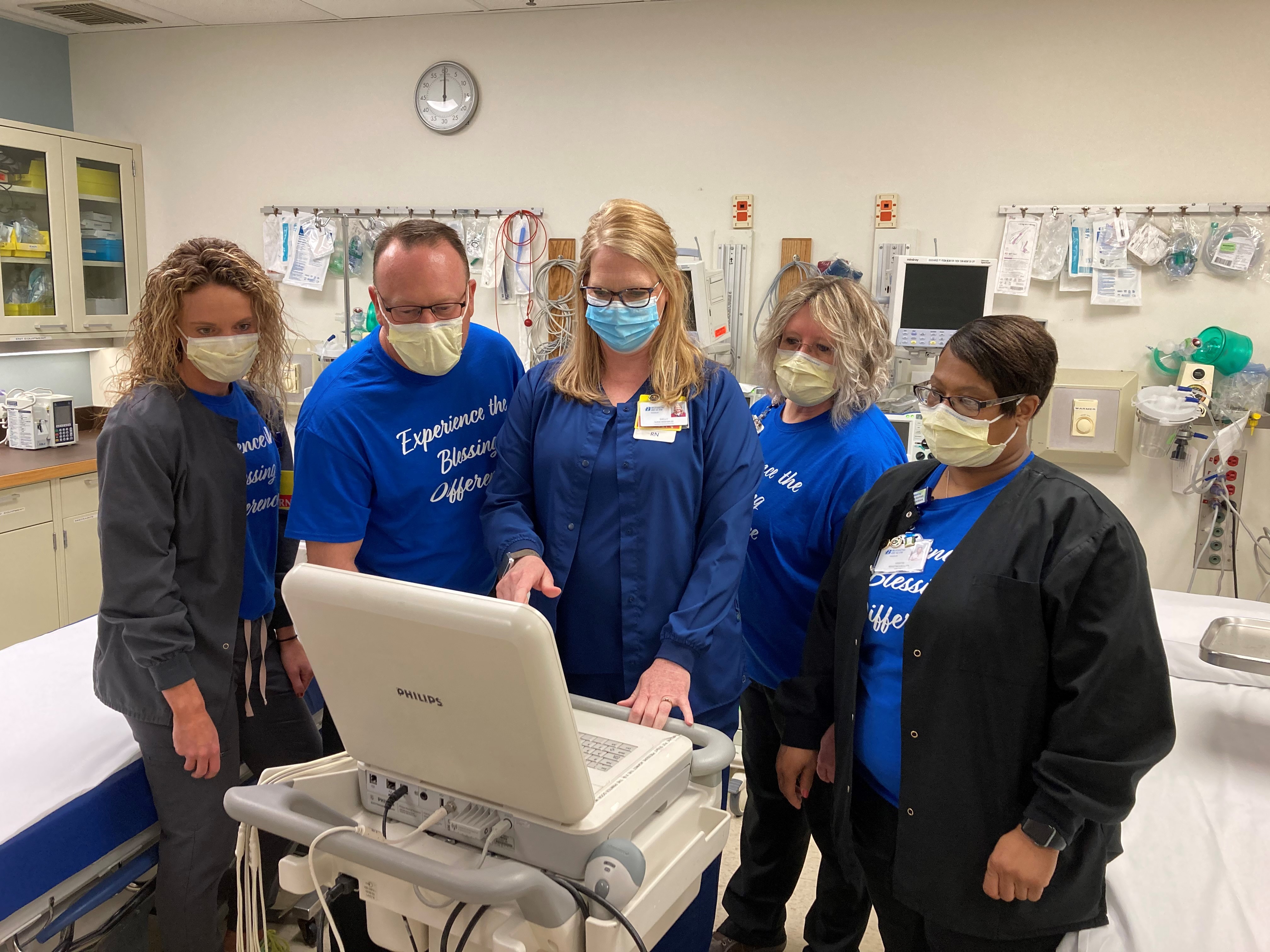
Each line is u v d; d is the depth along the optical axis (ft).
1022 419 4.36
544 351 11.98
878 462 5.93
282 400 6.51
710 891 5.05
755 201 11.89
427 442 5.73
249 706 6.32
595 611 5.13
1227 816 5.44
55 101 14.29
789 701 5.45
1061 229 10.94
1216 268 10.59
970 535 4.33
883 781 4.78
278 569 6.73
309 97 13.43
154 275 5.38
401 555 5.85
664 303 4.91
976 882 4.25
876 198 11.46
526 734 3.26
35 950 5.48
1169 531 11.23
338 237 13.52
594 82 12.22
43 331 12.98
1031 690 4.11
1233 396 10.62
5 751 5.92
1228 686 6.94
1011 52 10.82
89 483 12.13
